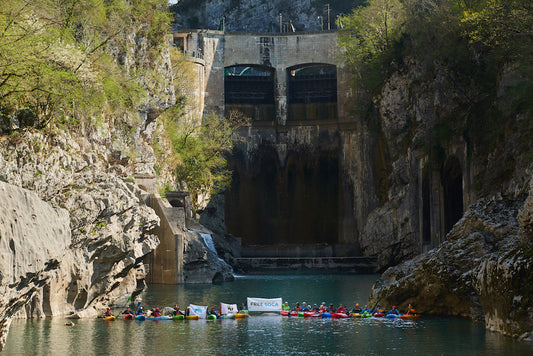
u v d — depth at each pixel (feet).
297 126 370.12
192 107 344.08
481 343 98.73
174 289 203.21
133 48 235.81
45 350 97.04
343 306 159.63
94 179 136.87
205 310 140.97
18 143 114.83
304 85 381.40
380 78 317.63
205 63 362.53
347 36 338.75
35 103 121.60
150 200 225.35
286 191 367.45
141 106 241.55
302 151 368.48
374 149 343.26
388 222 306.35
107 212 131.34
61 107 134.41
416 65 286.05
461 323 122.52
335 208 361.71
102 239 131.34
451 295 131.34
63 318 128.98
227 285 221.46
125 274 147.02
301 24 585.22
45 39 129.29
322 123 366.43
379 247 308.19
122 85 217.36
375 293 146.61
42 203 58.34
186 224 260.21
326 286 219.82
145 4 250.37
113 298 152.15
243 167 369.50
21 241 54.34
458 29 243.19
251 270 295.07
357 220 347.36
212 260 237.45
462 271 127.85
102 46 204.13
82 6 184.65
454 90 246.27
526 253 98.48
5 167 110.42
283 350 99.66
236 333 116.57
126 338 109.60
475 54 241.96
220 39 367.45
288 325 127.13
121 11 227.40
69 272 128.98
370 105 341.21
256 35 369.09
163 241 223.71
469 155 229.25
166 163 285.84
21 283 55.42
